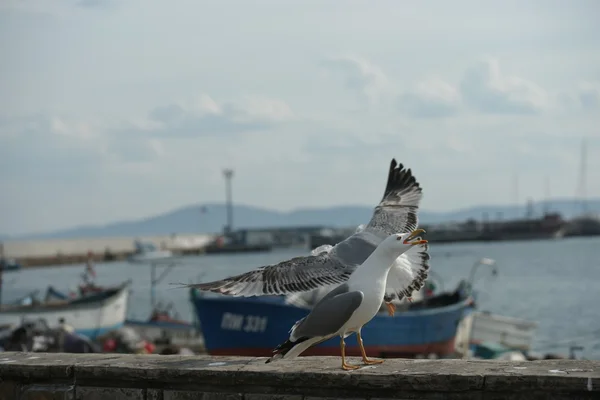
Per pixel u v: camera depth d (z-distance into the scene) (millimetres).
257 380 7598
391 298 8016
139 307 59469
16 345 25828
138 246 165250
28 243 168875
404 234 7445
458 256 132250
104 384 8289
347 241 8133
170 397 7996
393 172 8430
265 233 185625
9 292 82250
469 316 31531
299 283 7902
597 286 68938
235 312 24781
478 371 7051
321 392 7438
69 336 26844
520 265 104062
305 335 7477
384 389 7207
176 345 32500
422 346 26953
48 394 8422
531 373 6844
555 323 45000
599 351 35156
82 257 160875
